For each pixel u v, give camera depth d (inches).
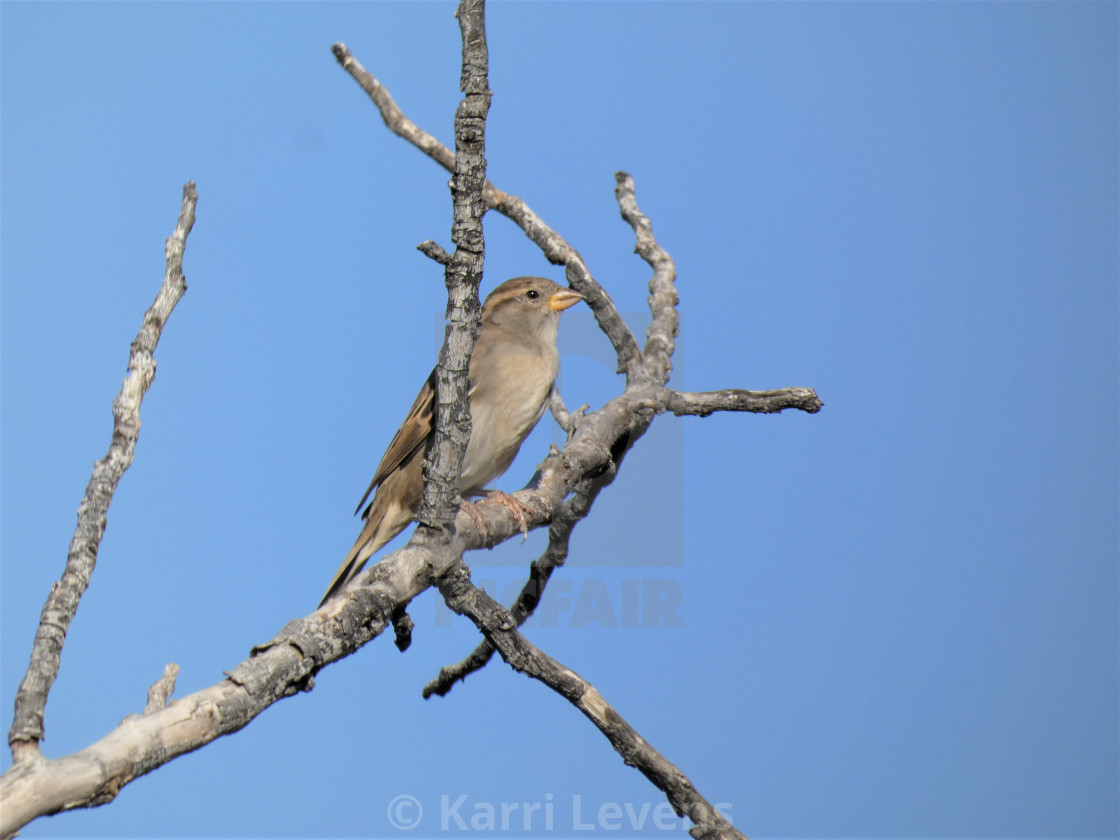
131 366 210.2
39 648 185.9
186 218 221.3
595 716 279.7
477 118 220.1
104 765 180.5
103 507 200.8
